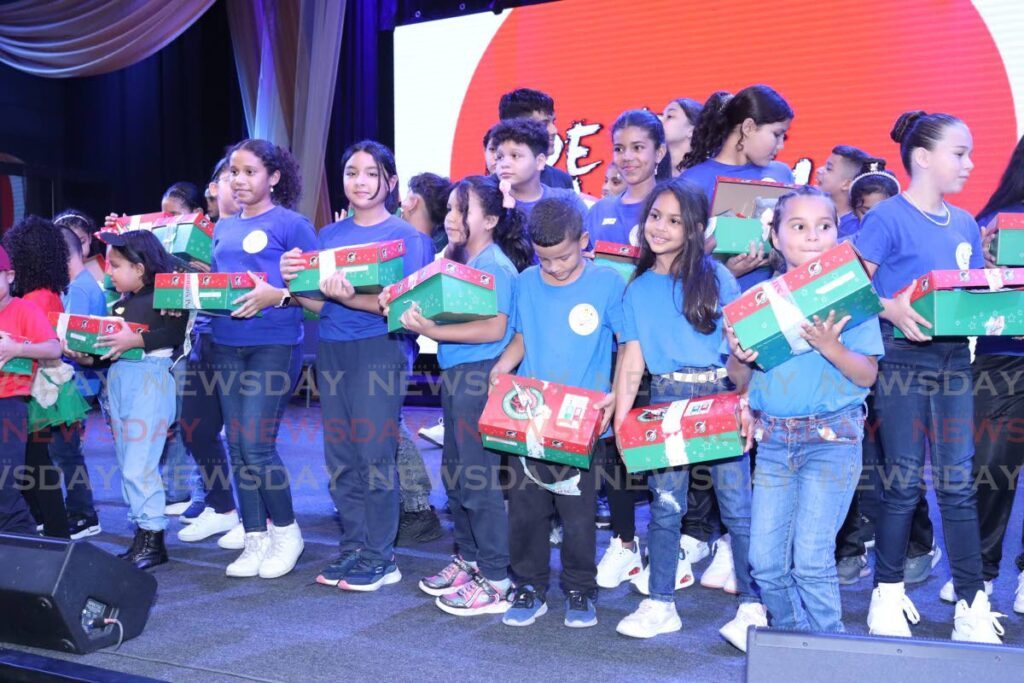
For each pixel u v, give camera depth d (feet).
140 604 8.59
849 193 11.92
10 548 8.06
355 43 23.36
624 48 20.45
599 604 9.61
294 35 23.44
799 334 6.81
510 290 9.20
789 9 18.93
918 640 5.76
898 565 8.50
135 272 10.80
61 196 27.91
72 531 12.23
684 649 8.34
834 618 7.04
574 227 8.52
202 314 11.78
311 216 22.41
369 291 9.52
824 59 18.65
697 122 11.23
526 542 9.01
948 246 8.25
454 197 9.49
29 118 28.99
